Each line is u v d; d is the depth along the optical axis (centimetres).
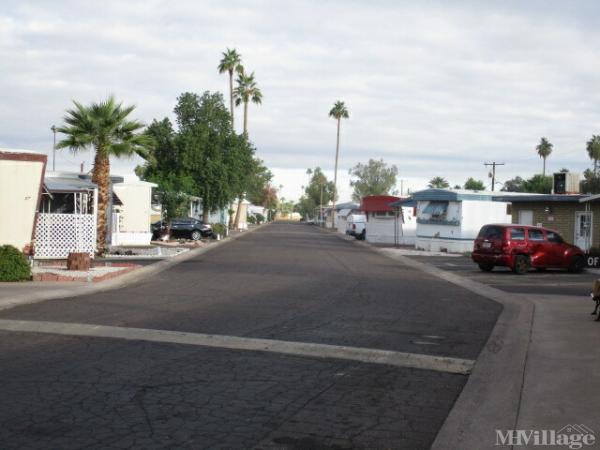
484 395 650
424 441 516
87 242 2366
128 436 507
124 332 935
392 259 2936
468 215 3444
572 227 3053
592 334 987
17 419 541
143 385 654
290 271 2061
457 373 744
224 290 1505
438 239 3584
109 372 702
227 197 4734
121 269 1927
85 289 1474
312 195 15900
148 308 1191
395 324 1070
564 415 578
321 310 1206
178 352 810
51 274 1678
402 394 651
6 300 1238
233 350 830
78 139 2356
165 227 3984
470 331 1026
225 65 6450
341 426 547
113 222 3294
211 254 2902
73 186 2403
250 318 1090
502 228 2286
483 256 2308
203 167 4569
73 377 678
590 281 2020
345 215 6875
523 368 759
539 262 2286
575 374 725
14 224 1947
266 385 668
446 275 2173
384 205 4641
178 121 4722
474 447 503
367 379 706
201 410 578
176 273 1955
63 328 960
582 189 6256
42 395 611
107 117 2398
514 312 1262
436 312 1234
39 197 1970
